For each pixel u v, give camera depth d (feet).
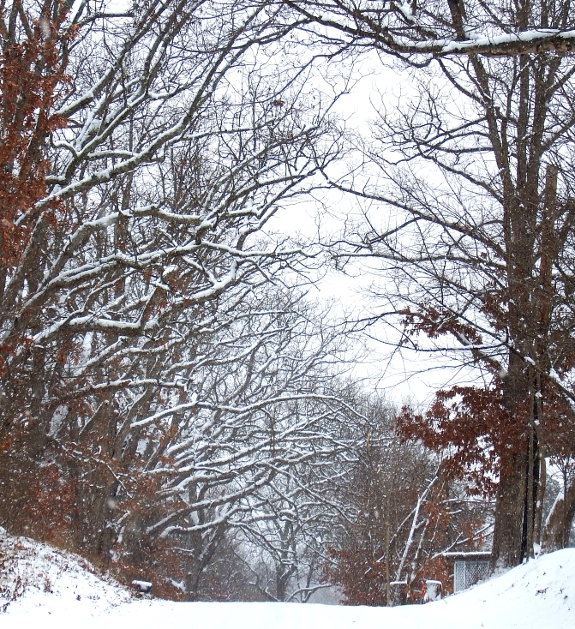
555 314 50.42
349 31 31.42
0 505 56.18
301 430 120.88
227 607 45.52
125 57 64.44
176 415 114.93
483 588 50.37
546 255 47.44
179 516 115.96
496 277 55.36
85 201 68.28
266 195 73.26
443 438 65.82
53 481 66.44
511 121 56.08
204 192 71.20
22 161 42.68
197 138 68.39
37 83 42.86
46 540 61.46
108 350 70.69
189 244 63.16
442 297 56.03
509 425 61.62
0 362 50.03
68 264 79.97
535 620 37.19
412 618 43.62
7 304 55.57
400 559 120.16
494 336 53.57
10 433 57.57
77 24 48.37
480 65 58.08
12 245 43.16
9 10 49.32
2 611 32.12
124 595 49.83
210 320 80.84
